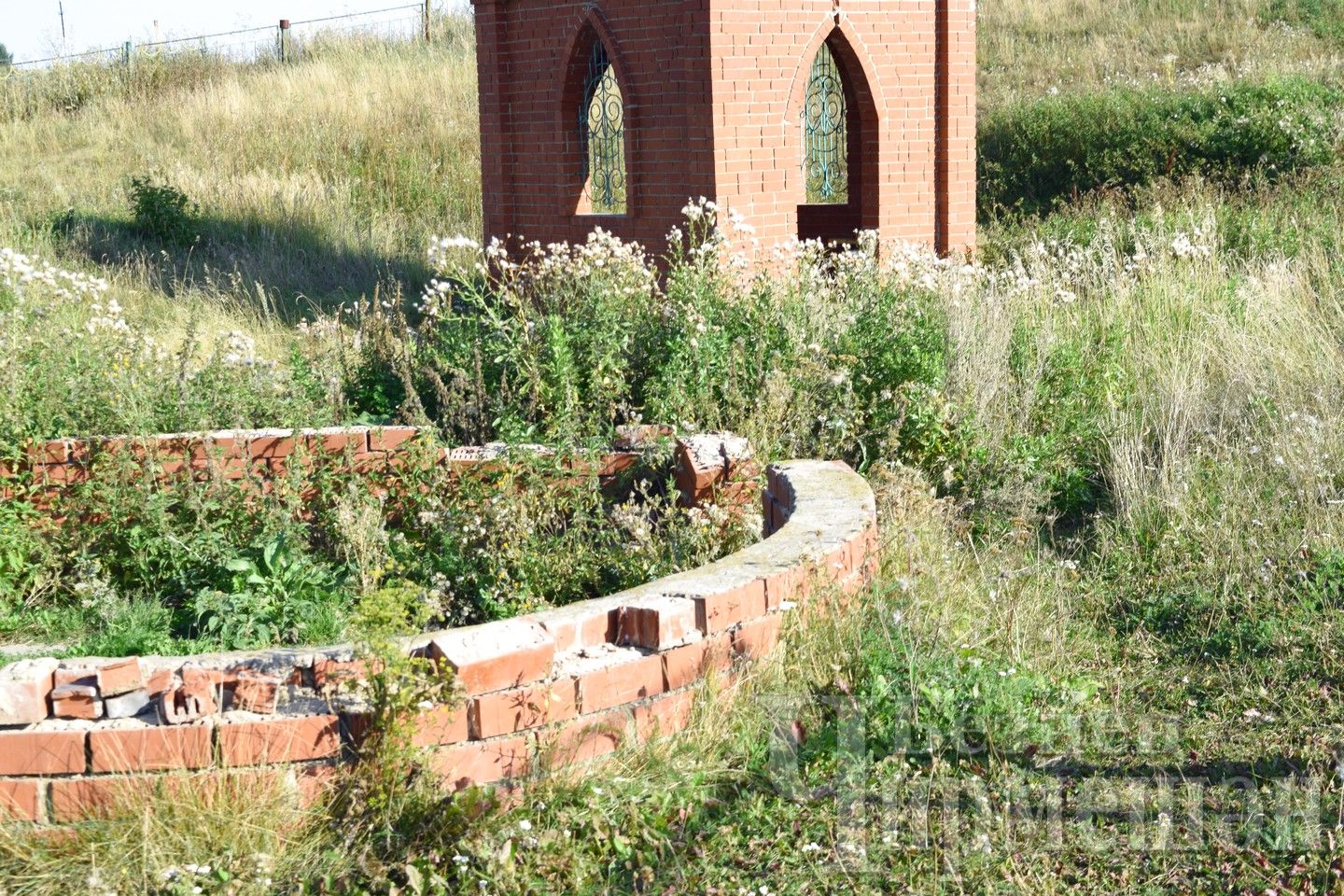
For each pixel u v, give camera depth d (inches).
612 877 151.2
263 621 224.5
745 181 461.7
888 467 269.6
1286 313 361.1
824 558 191.5
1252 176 703.1
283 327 501.7
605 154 537.6
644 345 318.3
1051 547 268.5
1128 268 415.8
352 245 665.6
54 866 145.6
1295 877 148.5
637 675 167.2
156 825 147.5
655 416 288.5
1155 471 284.4
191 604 232.4
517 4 519.8
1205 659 212.2
